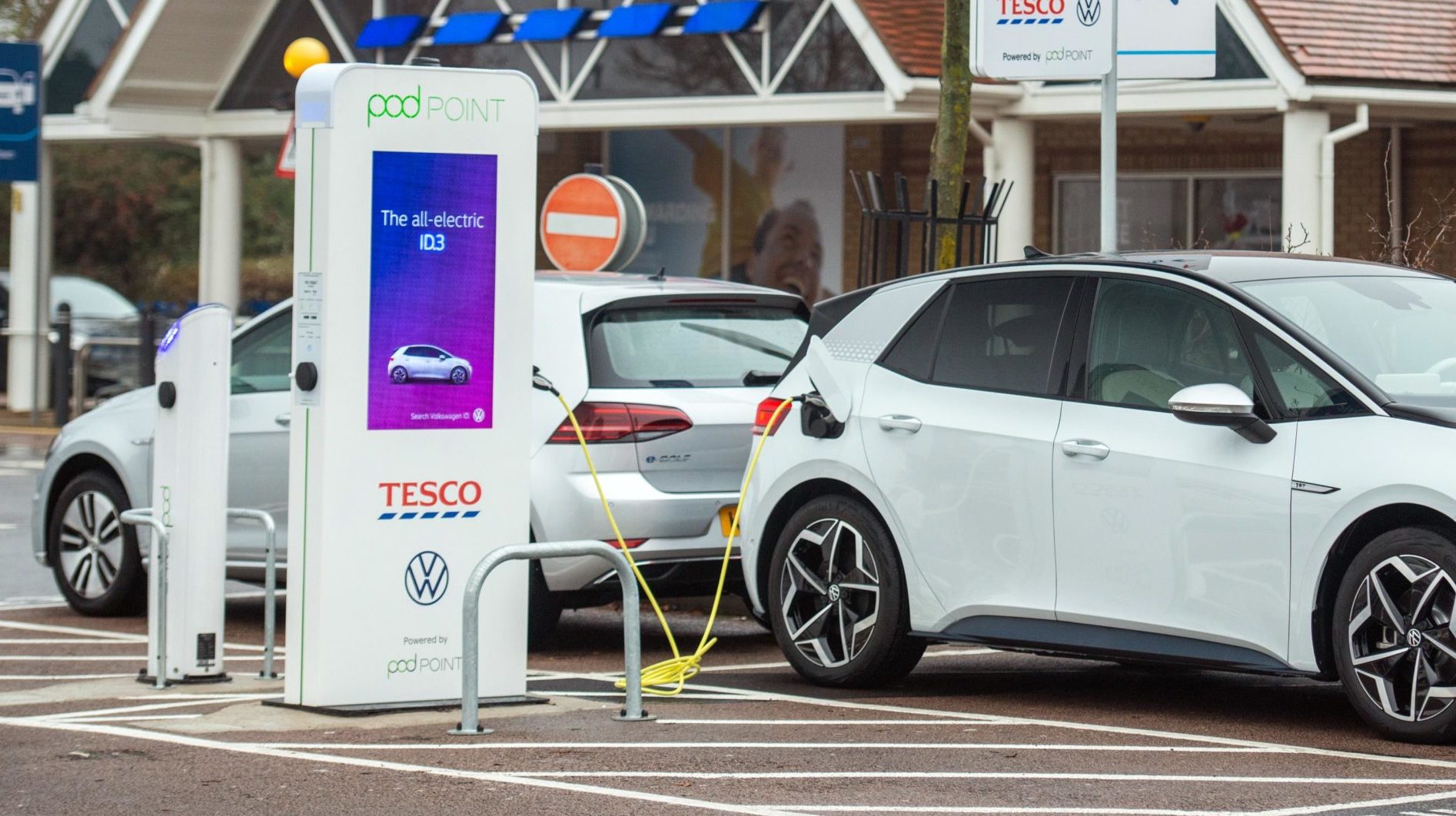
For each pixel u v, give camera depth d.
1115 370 9.70
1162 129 27.08
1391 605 8.63
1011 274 10.30
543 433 11.77
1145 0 13.66
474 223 9.74
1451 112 22.48
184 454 10.76
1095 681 11.15
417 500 9.73
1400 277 10.09
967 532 10.02
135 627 13.58
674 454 11.80
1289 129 21.36
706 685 10.91
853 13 23.25
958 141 15.38
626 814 7.48
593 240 16.19
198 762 8.49
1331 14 21.72
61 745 8.89
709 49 25.16
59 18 30.95
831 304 11.09
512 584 9.96
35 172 29.88
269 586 11.09
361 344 9.59
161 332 30.86
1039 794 7.84
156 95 29.16
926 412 10.30
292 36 28.94
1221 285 9.48
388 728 9.32
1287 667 8.92
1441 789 7.86
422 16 27.88
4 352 38.25
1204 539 9.14
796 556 10.82
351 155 9.50
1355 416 8.84
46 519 14.43
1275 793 7.83
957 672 11.52
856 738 9.14
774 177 29.69
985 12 13.13
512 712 9.82
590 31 26.28
